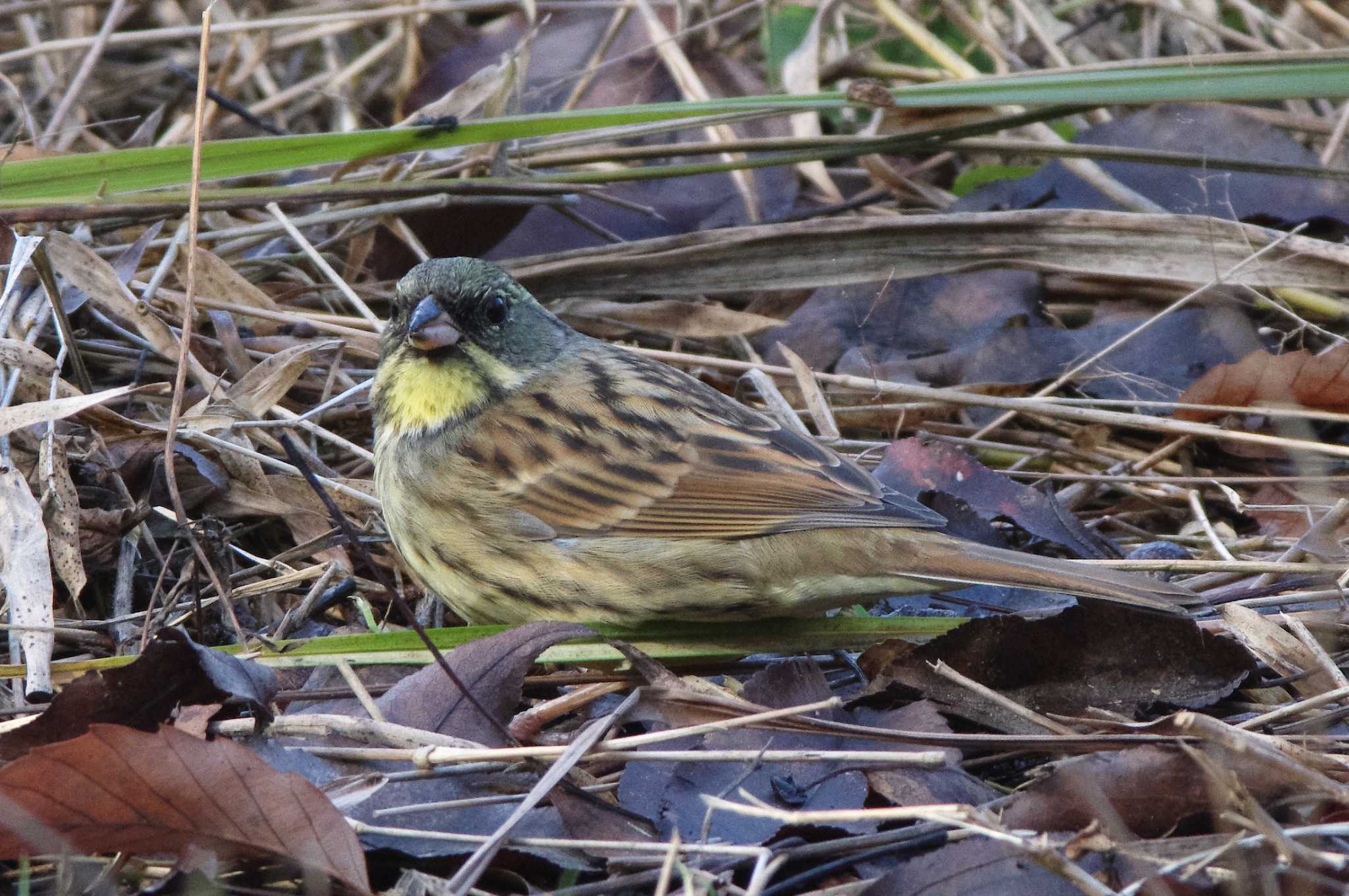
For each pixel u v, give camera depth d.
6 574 7.80
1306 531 9.12
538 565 8.13
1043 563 7.63
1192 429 9.70
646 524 8.02
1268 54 10.30
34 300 9.57
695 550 7.93
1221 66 10.02
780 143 11.45
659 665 7.46
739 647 7.97
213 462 9.11
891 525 7.66
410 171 11.28
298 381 10.19
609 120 9.92
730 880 6.04
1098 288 11.42
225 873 5.98
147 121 11.63
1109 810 5.80
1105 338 10.97
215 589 8.28
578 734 6.95
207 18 7.97
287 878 5.99
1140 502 9.89
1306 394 9.84
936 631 7.95
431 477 8.29
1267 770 6.18
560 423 8.24
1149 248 11.12
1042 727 6.98
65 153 11.00
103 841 5.79
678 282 11.43
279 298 11.09
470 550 8.25
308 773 6.50
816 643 7.99
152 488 9.02
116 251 10.55
